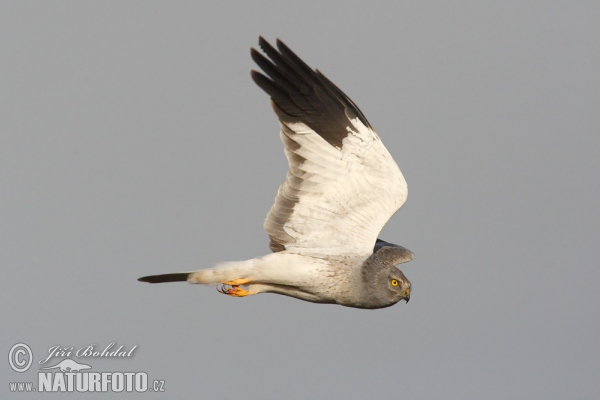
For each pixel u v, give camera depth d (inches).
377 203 506.3
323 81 501.7
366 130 506.9
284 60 496.1
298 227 503.8
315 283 496.7
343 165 502.9
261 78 491.5
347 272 497.0
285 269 493.7
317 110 498.6
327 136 500.4
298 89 497.0
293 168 499.2
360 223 504.4
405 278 516.1
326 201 502.9
